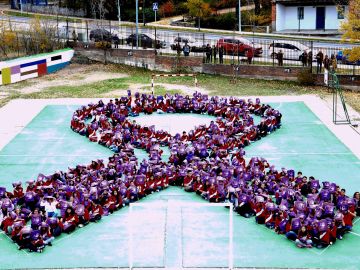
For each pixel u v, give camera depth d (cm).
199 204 2064
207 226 2362
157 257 2097
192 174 2714
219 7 8438
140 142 3344
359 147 3378
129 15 8175
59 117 4097
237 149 3291
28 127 3853
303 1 7250
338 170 3005
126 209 2552
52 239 2233
